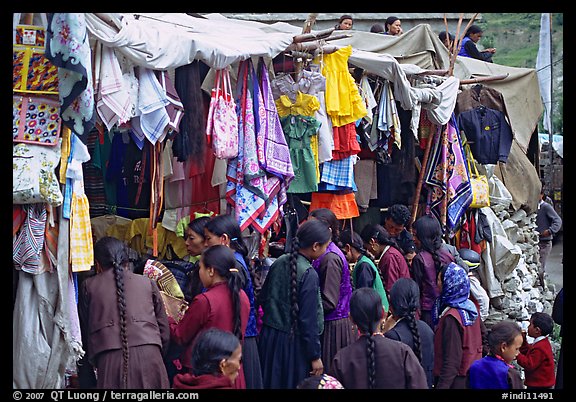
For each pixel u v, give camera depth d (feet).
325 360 17.03
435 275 19.49
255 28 20.58
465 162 25.59
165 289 16.29
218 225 16.12
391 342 13.57
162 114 15.71
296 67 19.99
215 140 17.30
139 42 14.89
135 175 19.67
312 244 16.10
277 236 22.43
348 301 17.31
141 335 14.38
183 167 19.72
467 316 17.39
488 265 27.04
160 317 14.98
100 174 20.61
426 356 15.37
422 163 25.23
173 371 16.12
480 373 15.30
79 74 13.10
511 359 15.46
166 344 14.98
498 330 15.35
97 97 14.70
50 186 13.67
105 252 14.83
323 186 21.53
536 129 33.32
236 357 12.04
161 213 20.21
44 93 13.88
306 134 19.86
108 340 14.20
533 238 32.94
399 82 21.93
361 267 18.48
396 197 25.70
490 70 32.48
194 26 18.88
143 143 16.29
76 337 14.44
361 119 22.48
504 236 27.94
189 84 16.93
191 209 20.16
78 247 14.82
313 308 15.80
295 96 19.75
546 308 31.89
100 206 20.70
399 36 30.48
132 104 15.31
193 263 18.75
